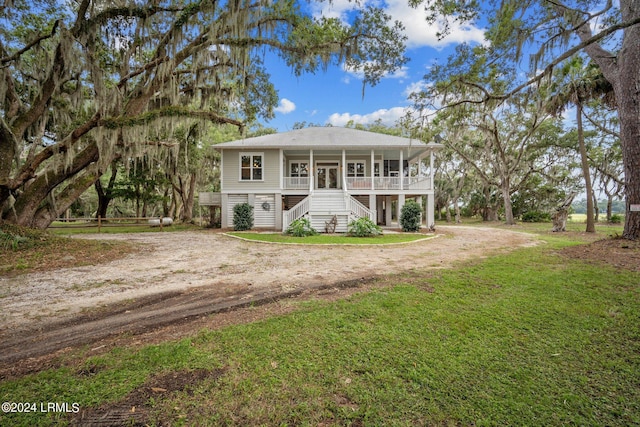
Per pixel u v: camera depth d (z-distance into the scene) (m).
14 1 8.98
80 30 8.34
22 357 2.81
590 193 14.89
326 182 20.06
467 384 2.39
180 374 2.51
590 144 22.67
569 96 13.34
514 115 22.22
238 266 6.81
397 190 16.70
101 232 15.54
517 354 2.82
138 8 8.24
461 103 8.91
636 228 7.95
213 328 3.42
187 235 13.62
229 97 12.14
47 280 5.61
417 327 3.39
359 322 3.54
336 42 9.30
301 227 13.01
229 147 16.80
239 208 16.19
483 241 11.23
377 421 2.01
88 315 3.89
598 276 5.18
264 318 3.71
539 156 25.80
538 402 2.18
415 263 6.94
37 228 9.60
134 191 22.77
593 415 2.05
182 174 21.91
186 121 10.22
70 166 9.77
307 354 2.83
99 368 2.60
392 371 2.56
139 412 2.06
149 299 4.52
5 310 4.05
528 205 31.02
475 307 3.96
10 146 8.91
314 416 2.05
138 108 9.91
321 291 4.82
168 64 8.95
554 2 7.01
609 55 8.47
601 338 3.10
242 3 8.10
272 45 9.24
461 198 30.73
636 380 2.41
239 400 2.20
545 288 4.68
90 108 12.73
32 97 11.05
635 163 7.99
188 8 8.32
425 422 2.00
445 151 26.44
